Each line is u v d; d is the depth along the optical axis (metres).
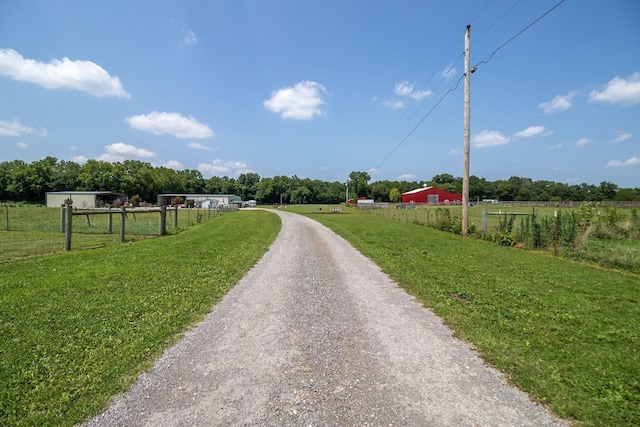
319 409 2.72
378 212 42.66
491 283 6.70
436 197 69.12
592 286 6.60
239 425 2.52
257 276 7.48
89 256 9.21
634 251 9.84
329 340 4.08
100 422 2.56
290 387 3.04
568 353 3.66
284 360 3.57
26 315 4.66
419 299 5.73
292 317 4.89
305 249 11.57
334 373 3.29
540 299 5.64
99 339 3.98
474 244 12.62
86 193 60.97
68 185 81.44
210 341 4.04
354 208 63.88
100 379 3.14
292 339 4.11
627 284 6.86
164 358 3.59
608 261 9.17
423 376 3.23
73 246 11.86
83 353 3.63
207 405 2.78
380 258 9.55
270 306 5.38
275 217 33.12
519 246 12.41
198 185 123.62
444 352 3.75
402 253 10.36
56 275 6.91
